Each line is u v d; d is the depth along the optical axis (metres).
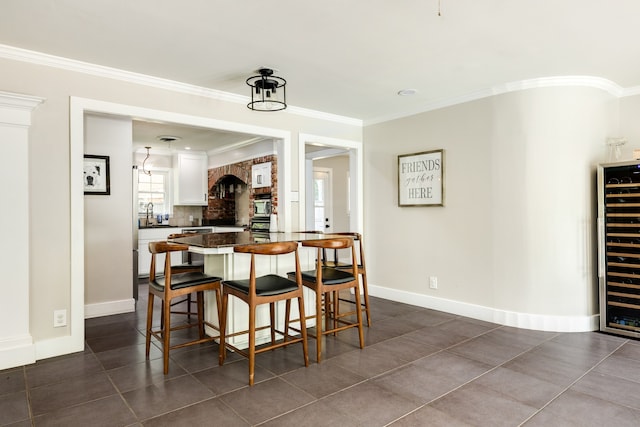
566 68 3.28
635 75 3.46
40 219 2.89
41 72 2.92
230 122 3.94
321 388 2.40
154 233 6.48
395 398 2.28
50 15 2.34
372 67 3.23
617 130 3.85
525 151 3.60
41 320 2.90
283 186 4.40
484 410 2.14
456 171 4.09
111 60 3.05
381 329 3.61
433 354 2.98
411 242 4.55
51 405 2.20
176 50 2.87
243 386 2.43
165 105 3.53
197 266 3.47
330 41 2.73
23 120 2.74
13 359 2.73
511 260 3.70
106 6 2.24
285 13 2.33
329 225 8.09
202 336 3.27
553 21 2.43
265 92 3.54
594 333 3.49
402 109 4.54
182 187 7.40
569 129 3.49
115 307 4.22
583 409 2.15
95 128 4.16
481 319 3.89
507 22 2.45
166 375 2.60
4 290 2.71
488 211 3.84
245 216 7.50
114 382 2.49
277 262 3.34
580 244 3.53
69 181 3.02
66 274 3.00
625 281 3.40
